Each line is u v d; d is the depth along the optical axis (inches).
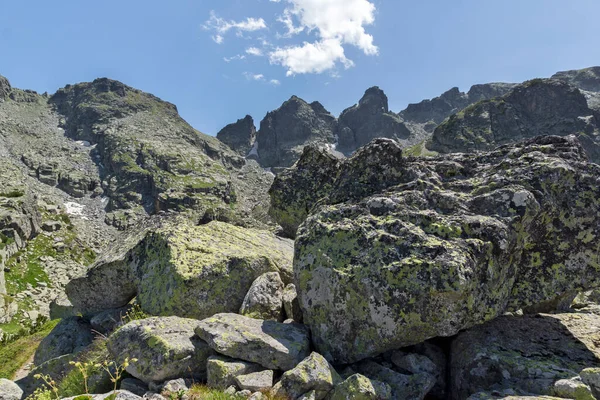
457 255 335.9
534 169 407.5
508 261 370.3
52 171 7618.1
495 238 355.6
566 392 279.0
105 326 553.6
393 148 495.5
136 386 343.0
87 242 4675.2
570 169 395.5
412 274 340.8
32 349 1090.7
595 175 401.4
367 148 512.7
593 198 388.8
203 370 356.2
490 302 351.6
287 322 453.7
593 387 267.9
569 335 395.9
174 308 483.2
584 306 599.5
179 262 510.3
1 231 3599.9
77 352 486.0
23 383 487.8
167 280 502.9
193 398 306.2
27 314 2508.6
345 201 491.5
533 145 479.2
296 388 304.7
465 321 338.3
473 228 362.9
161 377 342.3
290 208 652.1
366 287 360.2
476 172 476.7
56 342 561.3
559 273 380.8
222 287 496.4
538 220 386.9
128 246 623.5
